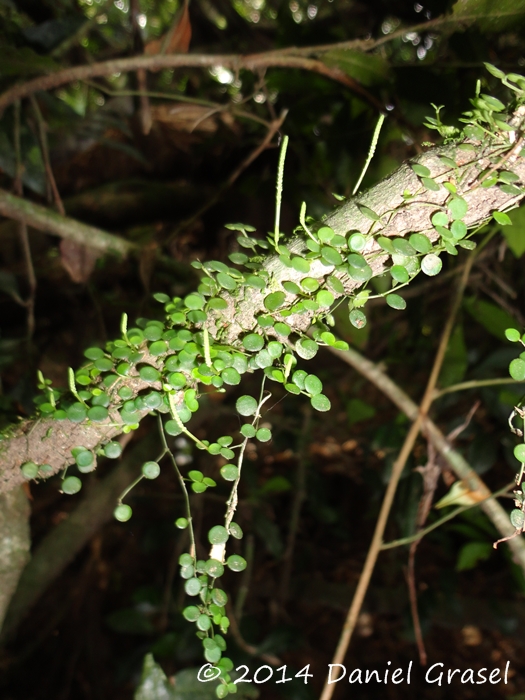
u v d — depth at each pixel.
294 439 0.95
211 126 0.85
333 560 1.00
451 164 0.29
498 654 0.92
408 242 0.30
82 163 0.91
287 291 0.30
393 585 0.91
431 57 0.62
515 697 0.59
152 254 0.67
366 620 0.94
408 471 0.72
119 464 0.84
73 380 0.31
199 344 0.31
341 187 0.71
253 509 0.86
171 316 0.32
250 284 0.30
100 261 0.83
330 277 0.30
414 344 0.83
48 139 0.82
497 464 0.94
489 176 0.29
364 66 0.54
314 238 0.30
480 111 0.30
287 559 0.84
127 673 0.72
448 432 0.71
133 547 1.00
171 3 0.93
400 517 0.68
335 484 1.11
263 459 1.18
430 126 0.32
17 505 0.41
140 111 0.73
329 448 1.18
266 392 0.33
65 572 0.96
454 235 0.29
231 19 0.82
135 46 0.62
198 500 0.86
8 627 0.68
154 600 0.78
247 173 0.78
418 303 0.74
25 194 0.85
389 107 0.60
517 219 0.51
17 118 0.59
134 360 0.31
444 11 0.54
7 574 0.40
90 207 0.83
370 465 1.10
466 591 0.92
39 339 0.86
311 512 0.97
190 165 0.84
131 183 0.83
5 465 0.33
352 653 0.91
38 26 0.63
